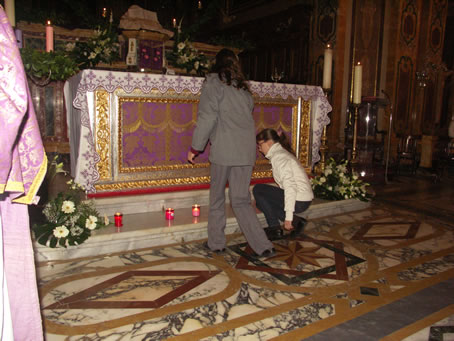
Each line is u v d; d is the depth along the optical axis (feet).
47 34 12.79
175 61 16.99
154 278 9.25
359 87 17.85
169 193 13.32
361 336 7.02
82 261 10.19
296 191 10.68
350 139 24.54
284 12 31.27
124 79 12.05
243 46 20.85
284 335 6.99
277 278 9.48
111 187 12.75
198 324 7.28
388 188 22.06
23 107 3.57
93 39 15.78
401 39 29.45
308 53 29.96
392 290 9.01
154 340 6.73
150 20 17.02
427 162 29.19
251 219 10.48
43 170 4.16
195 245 11.57
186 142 14.07
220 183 10.30
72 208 10.39
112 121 12.55
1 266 3.83
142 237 11.20
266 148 11.44
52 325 7.11
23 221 4.30
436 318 7.76
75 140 13.16
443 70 32.53
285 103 15.90
